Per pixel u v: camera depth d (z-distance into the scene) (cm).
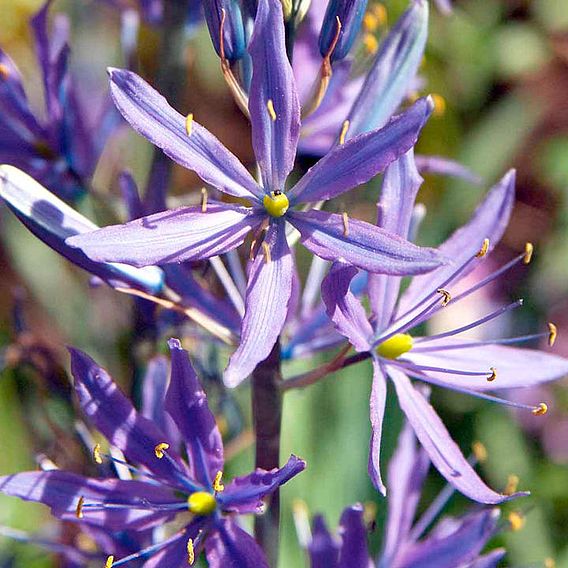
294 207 44
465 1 78
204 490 45
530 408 45
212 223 44
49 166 50
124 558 46
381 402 44
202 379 50
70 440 50
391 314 45
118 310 51
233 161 44
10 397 60
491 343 46
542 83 78
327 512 57
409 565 48
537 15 78
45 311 63
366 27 50
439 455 45
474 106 77
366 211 54
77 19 63
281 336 47
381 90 46
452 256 46
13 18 73
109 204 50
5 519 58
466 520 48
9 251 60
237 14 45
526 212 77
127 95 43
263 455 46
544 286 73
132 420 45
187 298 46
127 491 45
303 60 49
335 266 43
